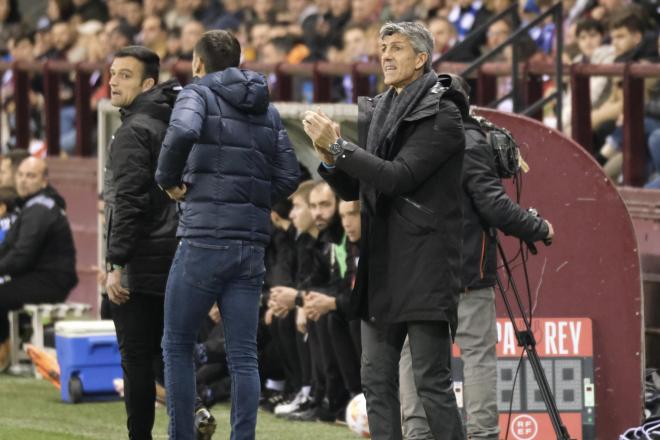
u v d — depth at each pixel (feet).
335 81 132.57
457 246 68.64
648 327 101.60
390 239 68.49
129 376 82.17
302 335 103.71
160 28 173.37
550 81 118.83
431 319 67.72
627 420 89.20
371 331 70.03
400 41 68.74
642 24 114.01
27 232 124.57
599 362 89.51
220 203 75.20
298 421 102.12
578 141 109.91
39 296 125.29
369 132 70.13
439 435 69.15
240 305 76.33
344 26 158.81
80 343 109.91
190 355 76.74
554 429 82.33
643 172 107.34
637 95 106.63
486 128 79.36
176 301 75.77
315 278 103.09
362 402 95.09
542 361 89.45
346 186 70.90
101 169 120.67
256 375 77.15
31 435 95.04
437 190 68.23
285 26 160.25
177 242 81.87
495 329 80.33
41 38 191.72
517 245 89.61
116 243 80.48
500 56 128.26
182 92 75.05
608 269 89.04
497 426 80.23
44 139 167.32
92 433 96.32
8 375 124.98
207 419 85.20
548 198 89.35
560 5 107.24
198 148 75.10
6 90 174.09
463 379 87.76
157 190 81.35
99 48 183.32
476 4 142.00
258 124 76.54
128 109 82.33
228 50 76.89
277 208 109.29
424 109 67.67
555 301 89.56
